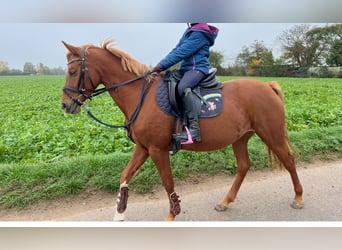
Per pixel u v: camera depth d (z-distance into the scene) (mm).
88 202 3221
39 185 3346
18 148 4359
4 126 6086
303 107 6879
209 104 2643
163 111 2557
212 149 2773
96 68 2635
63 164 3596
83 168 3531
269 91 2818
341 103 7441
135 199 3297
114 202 3219
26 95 12500
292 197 3203
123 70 2676
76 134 4926
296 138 4547
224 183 3594
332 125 5555
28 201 3170
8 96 12164
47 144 4477
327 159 4238
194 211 2980
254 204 3086
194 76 2588
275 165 3238
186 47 2547
